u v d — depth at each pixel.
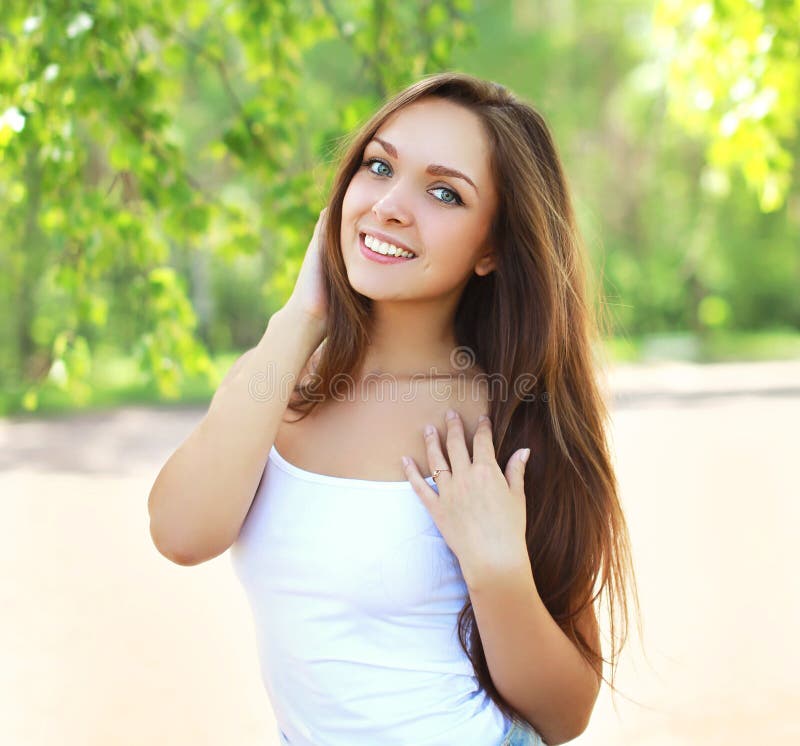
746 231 21.44
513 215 1.47
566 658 1.41
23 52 2.98
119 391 14.36
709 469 7.82
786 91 3.80
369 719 1.38
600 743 3.37
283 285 3.26
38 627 4.50
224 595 5.01
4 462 8.74
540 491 1.53
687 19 3.97
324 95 15.15
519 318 1.52
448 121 1.43
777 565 5.27
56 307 13.50
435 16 3.31
